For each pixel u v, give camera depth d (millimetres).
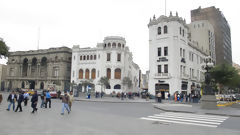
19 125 9180
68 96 13938
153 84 42688
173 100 37531
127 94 49750
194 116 13812
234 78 41781
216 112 15914
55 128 8695
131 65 65188
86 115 13352
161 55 42719
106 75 55125
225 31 98062
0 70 79375
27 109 15812
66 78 61719
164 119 12125
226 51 97375
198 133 8219
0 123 9570
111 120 11375
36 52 68375
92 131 8242
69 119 11414
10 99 14703
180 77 41031
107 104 24750
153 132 8273
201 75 55188
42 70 67688
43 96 17922
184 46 44812
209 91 19156
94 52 57375
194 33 67938
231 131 8742
